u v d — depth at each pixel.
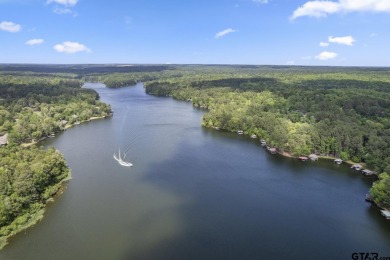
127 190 152.12
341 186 161.88
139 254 108.19
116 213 131.75
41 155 161.62
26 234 117.62
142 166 181.88
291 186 161.00
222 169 180.75
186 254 108.75
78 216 129.25
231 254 109.38
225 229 123.00
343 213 136.75
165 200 143.50
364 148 189.12
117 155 199.12
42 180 145.25
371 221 131.25
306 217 133.00
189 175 171.12
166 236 117.81
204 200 144.38
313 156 199.12
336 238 119.75
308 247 114.31
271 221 129.12
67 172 167.62
